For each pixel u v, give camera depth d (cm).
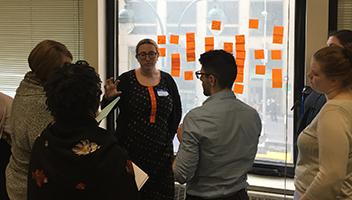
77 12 343
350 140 165
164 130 292
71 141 127
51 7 348
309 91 259
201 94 325
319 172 165
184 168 186
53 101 129
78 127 130
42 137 135
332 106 167
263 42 308
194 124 187
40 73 178
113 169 126
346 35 222
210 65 192
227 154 189
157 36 332
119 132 290
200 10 320
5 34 358
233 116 190
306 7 286
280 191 290
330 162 162
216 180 191
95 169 124
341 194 170
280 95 307
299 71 299
